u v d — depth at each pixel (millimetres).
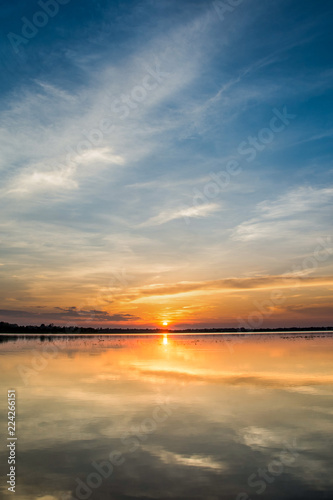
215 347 52500
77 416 14734
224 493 8695
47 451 11180
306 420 14156
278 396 18062
